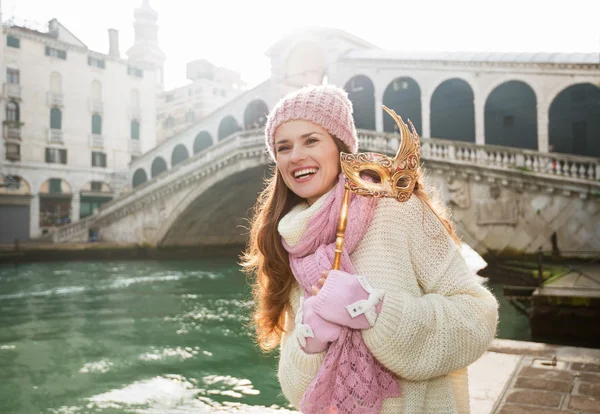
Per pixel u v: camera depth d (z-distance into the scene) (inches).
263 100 1175.0
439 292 47.8
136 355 328.2
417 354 43.8
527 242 694.5
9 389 255.3
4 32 1299.2
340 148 54.6
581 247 656.4
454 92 930.1
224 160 1051.3
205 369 289.9
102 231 1323.8
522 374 156.2
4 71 1296.8
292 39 1091.9
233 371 284.5
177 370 289.0
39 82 1363.2
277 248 58.5
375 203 49.7
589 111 810.2
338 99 53.7
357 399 44.1
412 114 968.3
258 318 61.9
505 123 880.3
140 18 2004.2
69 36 1445.6
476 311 46.0
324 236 51.2
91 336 392.2
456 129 926.4
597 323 319.6
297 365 47.4
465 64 831.7
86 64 1456.7
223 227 1366.9
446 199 747.4
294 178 54.6
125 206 1263.5
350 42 1048.2
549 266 610.5
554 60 759.7
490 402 133.2
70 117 1418.6
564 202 671.8
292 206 61.4
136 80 1569.9
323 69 1179.9
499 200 714.8
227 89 2065.7
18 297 607.5
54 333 405.7
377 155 47.2
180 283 741.9
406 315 43.4
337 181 54.6
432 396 48.3
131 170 1488.7
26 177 1327.5
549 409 127.1
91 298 597.3
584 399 133.2
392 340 43.1
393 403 46.5
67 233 1302.9
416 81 895.1
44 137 1368.1
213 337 381.1
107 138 1491.1
